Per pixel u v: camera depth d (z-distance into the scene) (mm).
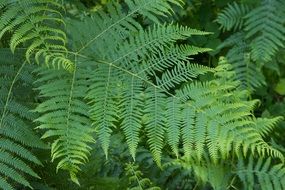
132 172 2223
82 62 1845
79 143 1631
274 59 3133
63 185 2023
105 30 1919
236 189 2332
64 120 1659
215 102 1778
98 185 2121
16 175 1696
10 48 1812
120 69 1840
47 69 1782
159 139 1728
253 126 2125
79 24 1940
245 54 3105
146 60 1858
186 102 1777
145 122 1741
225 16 3104
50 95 1701
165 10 1914
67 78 1770
